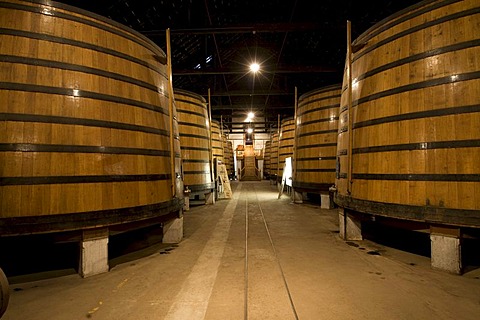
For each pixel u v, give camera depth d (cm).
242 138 3089
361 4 909
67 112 340
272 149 2009
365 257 403
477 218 312
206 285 314
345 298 279
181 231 512
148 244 484
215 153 1344
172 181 464
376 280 321
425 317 243
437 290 294
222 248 456
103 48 381
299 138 905
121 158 377
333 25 907
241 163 2875
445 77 345
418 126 362
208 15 942
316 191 855
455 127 333
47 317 250
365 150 432
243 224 645
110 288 309
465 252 405
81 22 366
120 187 371
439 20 358
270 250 441
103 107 368
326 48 1259
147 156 413
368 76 441
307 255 414
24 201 308
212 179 999
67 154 334
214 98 2159
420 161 356
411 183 362
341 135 534
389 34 415
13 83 317
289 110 2358
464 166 324
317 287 305
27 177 311
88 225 338
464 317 243
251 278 332
